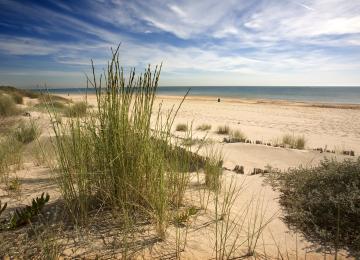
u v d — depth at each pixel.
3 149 3.94
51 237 1.69
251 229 2.21
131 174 2.17
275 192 3.21
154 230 1.92
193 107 20.33
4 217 1.99
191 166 3.84
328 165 3.37
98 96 2.18
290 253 1.92
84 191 2.09
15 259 1.47
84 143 2.24
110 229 1.87
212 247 1.83
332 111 17.22
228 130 9.04
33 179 3.02
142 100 2.22
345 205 2.34
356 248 2.04
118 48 2.12
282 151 5.59
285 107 20.59
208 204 2.58
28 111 9.41
